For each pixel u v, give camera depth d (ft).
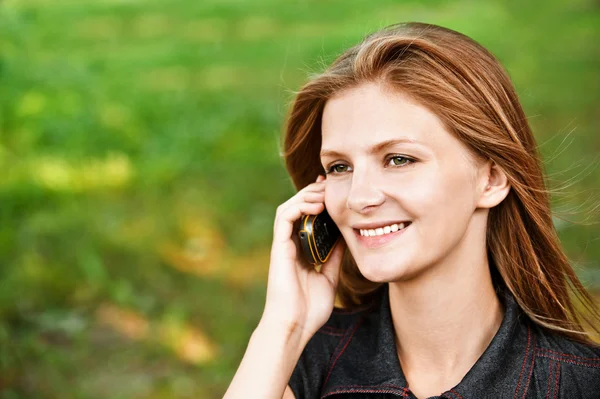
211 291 22.31
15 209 26.86
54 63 40.83
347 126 8.05
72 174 30.50
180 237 25.76
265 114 37.14
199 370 18.84
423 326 8.36
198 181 30.45
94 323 20.42
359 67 7.97
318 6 67.26
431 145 7.77
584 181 27.37
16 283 21.47
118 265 23.20
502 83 8.25
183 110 38.47
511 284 8.73
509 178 8.23
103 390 17.90
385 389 8.30
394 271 7.91
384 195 7.85
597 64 45.65
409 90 7.78
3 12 38.91
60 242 23.97
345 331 9.23
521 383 8.12
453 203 7.91
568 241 22.88
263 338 8.73
